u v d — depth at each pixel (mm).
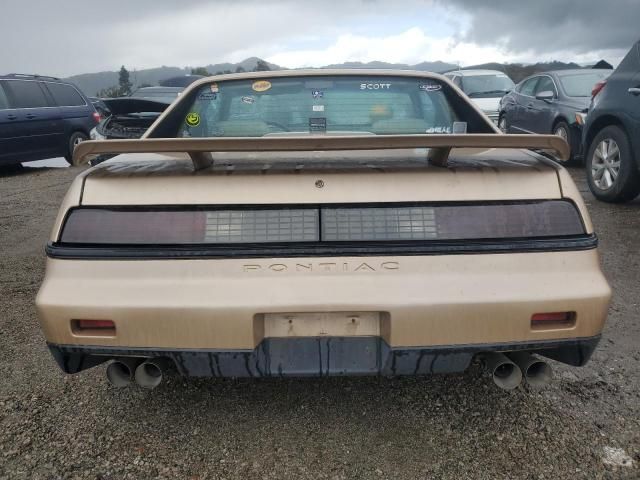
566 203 2092
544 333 2033
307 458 2174
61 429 2365
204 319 1980
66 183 8867
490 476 2053
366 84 3172
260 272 2000
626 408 2447
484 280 1997
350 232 2018
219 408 2521
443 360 2041
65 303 2000
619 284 3881
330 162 2254
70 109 10898
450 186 2061
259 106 3164
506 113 11211
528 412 2438
